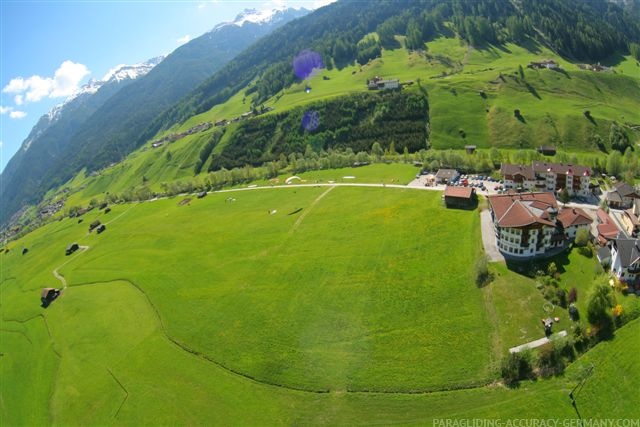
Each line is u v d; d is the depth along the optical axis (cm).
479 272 9538
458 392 7219
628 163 16188
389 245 11900
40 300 14462
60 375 10125
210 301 11281
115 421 8200
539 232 9744
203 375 8838
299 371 8362
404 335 8650
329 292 10469
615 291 8525
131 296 12669
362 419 7131
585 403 6562
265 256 12912
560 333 7800
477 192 14512
